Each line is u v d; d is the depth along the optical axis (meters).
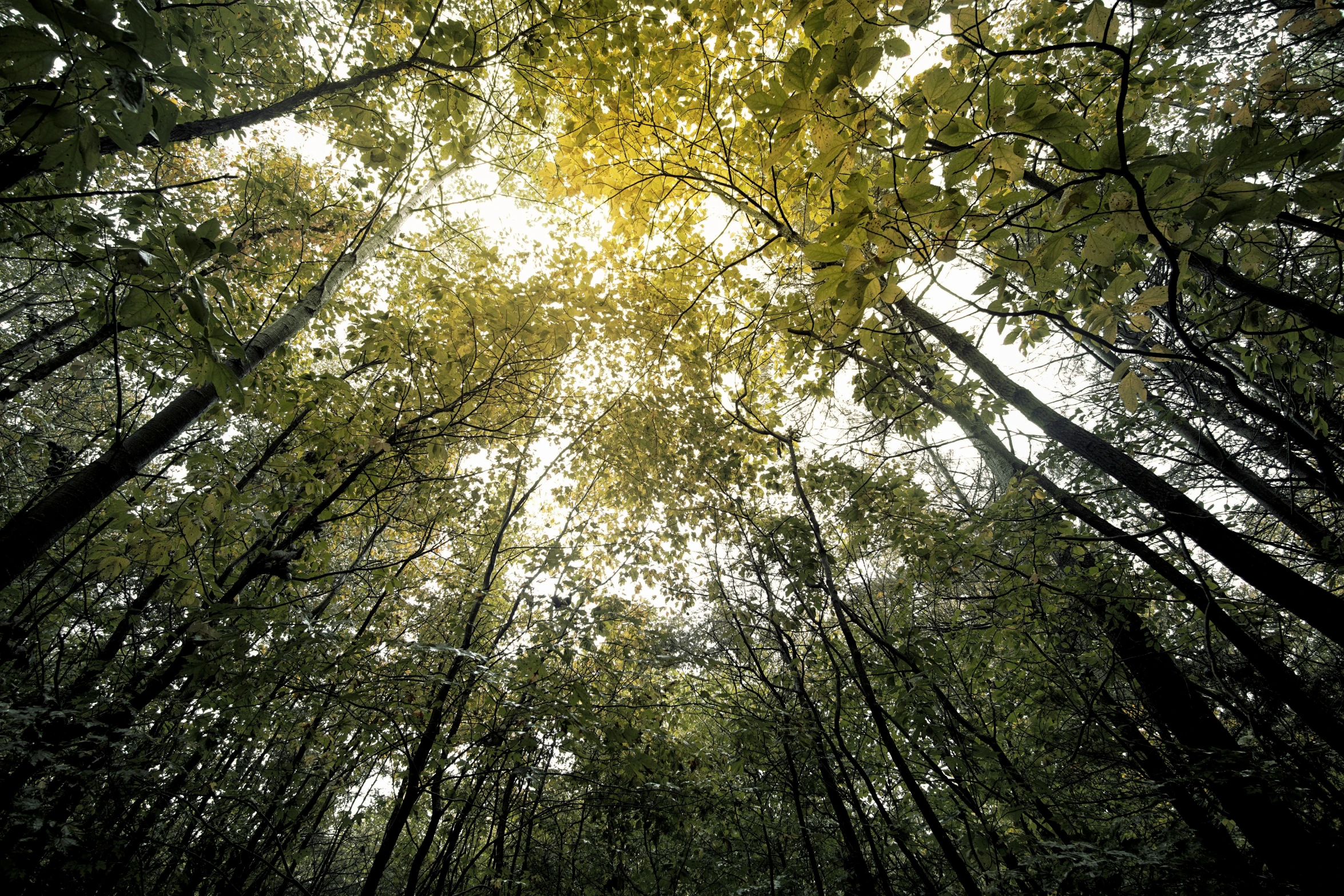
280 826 5.16
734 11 3.30
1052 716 5.53
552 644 4.64
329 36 5.64
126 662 4.95
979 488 7.10
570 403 5.91
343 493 4.61
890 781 6.23
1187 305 4.30
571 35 3.57
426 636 6.01
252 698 3.99
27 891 3.95
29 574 4.53
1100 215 1.70
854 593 6.12
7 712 3.25
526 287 4.72
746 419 6.35
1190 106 3.96
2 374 6.32
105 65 1.33
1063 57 4.29
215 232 1.82
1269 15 4.48
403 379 4.67
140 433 3.47
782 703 5.58
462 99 4.13
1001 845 4.24
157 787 4.17
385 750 4.44
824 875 6.56
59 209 2.98
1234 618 5.13
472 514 6.35
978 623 5.40
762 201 4.05
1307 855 3.99
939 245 1.73
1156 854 4.04
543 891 7.10
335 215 6.56
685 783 5.38
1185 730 4.74
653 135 3.76
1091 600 4.82
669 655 6.20
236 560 4.26
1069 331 2.05
